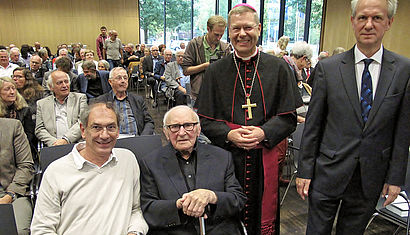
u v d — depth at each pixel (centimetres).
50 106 282
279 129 171
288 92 173
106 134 152
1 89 251
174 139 166
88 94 430
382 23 129
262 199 179
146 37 1181
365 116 140
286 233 247
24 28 1100
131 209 164
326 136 151
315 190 158
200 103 186
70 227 151
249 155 178
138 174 173
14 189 195
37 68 542
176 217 152
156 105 676
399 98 136
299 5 916
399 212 194
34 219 150
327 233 160
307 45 332
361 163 142
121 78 285
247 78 176
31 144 271
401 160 141
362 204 150
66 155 173
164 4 1124
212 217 156
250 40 166
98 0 1133
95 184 156
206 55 268
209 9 1092
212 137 181
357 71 143
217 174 169
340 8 811
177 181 164
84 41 1158
